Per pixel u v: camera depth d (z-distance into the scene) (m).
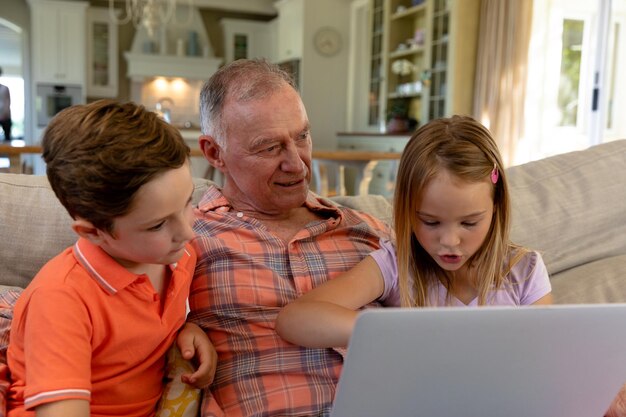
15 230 1.38
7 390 0.94
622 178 1.79
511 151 5.25
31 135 8.73
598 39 4.87
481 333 0.73
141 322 0.99
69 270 0.93
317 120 8.07
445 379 0.77
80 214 0.87
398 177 1.12
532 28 5.16
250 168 1.30
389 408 0.79
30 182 1.45
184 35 8.98
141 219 0.86
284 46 8.61
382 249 1.25
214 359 1.12
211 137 1.36
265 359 1.21
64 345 0.86
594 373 0.84
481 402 0.81
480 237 1.08
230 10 9.36
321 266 1.31
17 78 15.65
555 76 5.12
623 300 1.54
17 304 0.97
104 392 0.97
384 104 7.15
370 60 7.51
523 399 0.83
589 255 1.67
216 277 1.26
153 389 1.06
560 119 5.12
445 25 5.89
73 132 0.85
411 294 1.20
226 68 1.35
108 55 8.77
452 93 5.68
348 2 7.99
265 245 1.29
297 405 1.17
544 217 1.65
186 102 9.41
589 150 1.87
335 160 4.28
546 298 1.21
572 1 5.01
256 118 1.27
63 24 8.34
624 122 5.04
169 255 0.91
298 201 1.34
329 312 1.00
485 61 5.47
